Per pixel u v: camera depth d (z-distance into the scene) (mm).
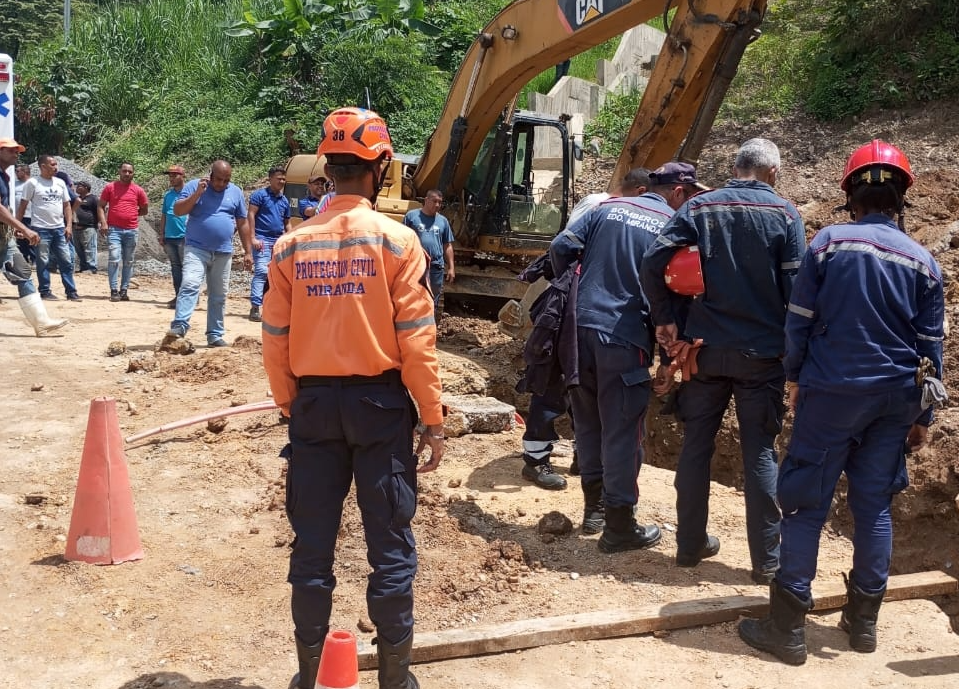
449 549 5070
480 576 4789
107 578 4586
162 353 8867
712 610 4359
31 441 6504
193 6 25922
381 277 3334
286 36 21406
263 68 22516
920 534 6336
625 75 19141
